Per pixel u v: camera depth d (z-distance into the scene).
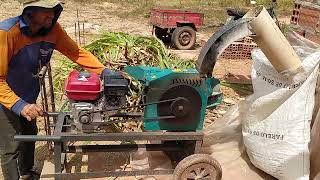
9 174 3.52
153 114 3.56
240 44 8.35
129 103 4.31
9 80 3.26
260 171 4.03
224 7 16.48
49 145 4.16
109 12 14.19
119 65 5.32
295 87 3.53
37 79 3.42
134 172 3.59
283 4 16.92
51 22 3.18
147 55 5.57
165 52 5.79
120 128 4.69
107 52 5.50
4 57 3.02
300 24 5.67
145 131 3.63
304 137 3.58
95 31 10.73
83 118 3.29
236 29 3.27
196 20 9.84
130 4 16.03
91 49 5.54
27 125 3.64
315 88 3.78
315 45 4.05
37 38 3.23
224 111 5.54
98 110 3.34
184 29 9.65
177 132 3.56
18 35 3.10
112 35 5.84
